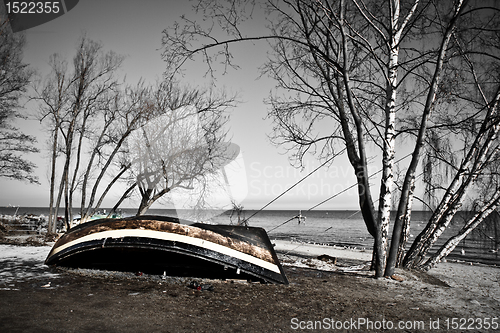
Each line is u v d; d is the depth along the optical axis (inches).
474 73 297.7
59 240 258.8
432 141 316.5
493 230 299.0
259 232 259.0
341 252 645.9
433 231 320.2
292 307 175.6
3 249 364.8
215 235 231.1
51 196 669.3
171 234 222.4
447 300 202.8
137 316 145.1
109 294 178.9
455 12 279.9
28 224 776.3
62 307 150.2
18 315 134.4
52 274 221.8
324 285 234.4
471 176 304.5
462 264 439.2
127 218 241.3
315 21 297.0
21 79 695.1
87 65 571.2
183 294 188.9
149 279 221.1
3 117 719.7
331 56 342.6
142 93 486.6
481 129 289.9
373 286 238.4
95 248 225.8
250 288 211.8
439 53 259.6
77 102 587.2
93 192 527.8
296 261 368.5
